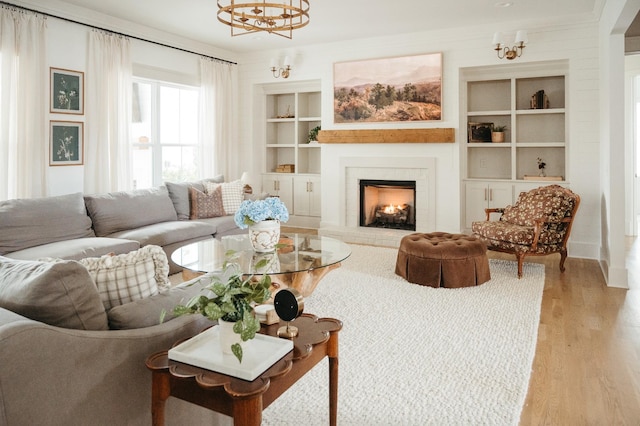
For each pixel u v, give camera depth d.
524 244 4.74
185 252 3.90
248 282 1.58
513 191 6.23
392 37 6.44
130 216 4.90
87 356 1.49
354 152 6.93
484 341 3.15
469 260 4.40
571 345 3.13
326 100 7.03
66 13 5.02
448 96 6.21
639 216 8.39
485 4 5.06
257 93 7.74
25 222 4.01
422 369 2.74
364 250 6.16
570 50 5.54
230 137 7.43
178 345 1.66
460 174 6.30
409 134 6.34
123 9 5.23
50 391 1.39
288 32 6.18
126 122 5.68
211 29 6.08
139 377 1.67
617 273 4.51
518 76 6.16
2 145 4.48
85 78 5.27
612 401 2.40
